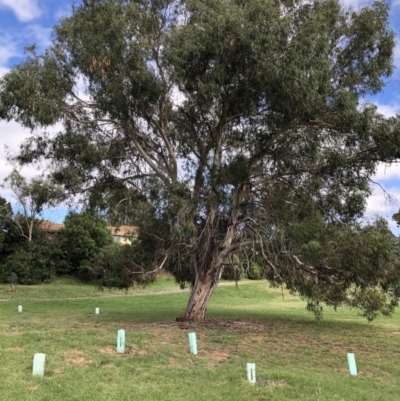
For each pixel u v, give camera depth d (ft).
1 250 160.25
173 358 33.40
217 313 75.72
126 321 56.90
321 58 39.93
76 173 54.54
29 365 27.22
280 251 49.37
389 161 47.06
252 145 48.93
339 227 48.08
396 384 31.17
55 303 97.81
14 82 43.68
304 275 51.44
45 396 21.98
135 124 52.54
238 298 129.18
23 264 152.15
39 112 43.57
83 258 161.58
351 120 42.04
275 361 35.40
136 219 51.96
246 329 52.85
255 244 51.01
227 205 48.60
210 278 55.77
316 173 49.70
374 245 43.96
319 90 40.24
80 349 33.17
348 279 49.90
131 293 130.62
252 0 41.29
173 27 45.39
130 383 25.64
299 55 38.50
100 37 44.37
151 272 55.16
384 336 52.29
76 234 161.99
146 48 46.16
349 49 47.39
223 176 46.68
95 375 26.53
